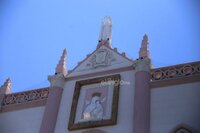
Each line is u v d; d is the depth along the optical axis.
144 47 26.53
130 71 25.72
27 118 26.50
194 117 22.28
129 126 23.12
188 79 23.78
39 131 25.16
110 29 29.84
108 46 27.92
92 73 26.80
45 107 26.33
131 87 24.86
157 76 24.89
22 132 25.92
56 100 26.19
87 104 25.25
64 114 25.47
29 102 27.27
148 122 22.92
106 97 25.00
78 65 27.77
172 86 23.94
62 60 28.50
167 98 23.55
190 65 24.44
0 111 27.59
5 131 26.45
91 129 23.86
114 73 26.08
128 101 24.25
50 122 25.20
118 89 24.95
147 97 23.91
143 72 25.02
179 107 22.91
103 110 24.47
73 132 24.28
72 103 25.50
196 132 21.73
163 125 22.56
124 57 26.72
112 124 23.48
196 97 22.95
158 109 23.30
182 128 22.06
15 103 27.67
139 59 25.62
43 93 27.42
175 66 24.81
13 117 26.95
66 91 26.66
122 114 23.78
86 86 26.27
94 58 27.58
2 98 28.17
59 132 24.69
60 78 27.19
